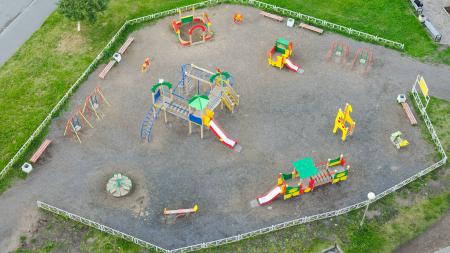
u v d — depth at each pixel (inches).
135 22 2475.4
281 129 2038.6
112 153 1957.4
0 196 1831.9
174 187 1856.5
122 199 1822.1
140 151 1963.6
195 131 2031.3
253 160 1935.3
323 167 1884.8
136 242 1708.9
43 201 1817.2
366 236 1734.7
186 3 2576.3
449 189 1859.0
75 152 1958.7
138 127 2041.1
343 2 2571.4
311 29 2438.5
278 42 2271.2
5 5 2554.1
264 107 2117.4
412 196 1839.3
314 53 2341.3
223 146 1979.6
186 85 2111.2
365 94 2170.3
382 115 2095.2
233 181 1872.5
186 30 2458.2
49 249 1699.1
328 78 2231.8
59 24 2461.9
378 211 1797.5
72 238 1726.1
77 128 2023.9
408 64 2294.5
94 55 2324.1
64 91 2167.8
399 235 1739.7
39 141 1990.7
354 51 2351.1
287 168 1910.7
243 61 2308.1
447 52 2341.3
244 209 1796.3
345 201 1820.9
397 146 1968.5
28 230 1747.0
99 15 2497.5
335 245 1718.8
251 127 2044.8
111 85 2198.6
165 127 2041.1
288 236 1734.7
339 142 1996.8
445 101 2144.4
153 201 1817.2
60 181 1873.8
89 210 1793.8
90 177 1884.8
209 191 1844.2
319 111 2103.8
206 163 1926.7
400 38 2402.8
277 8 2534.5
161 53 2342.5
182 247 1697.8
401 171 1909.4
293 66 2253.9
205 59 2316.7
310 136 2016.5
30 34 2420.0
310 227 1756.9
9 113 2090.3
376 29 2443.4
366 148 1979.6
